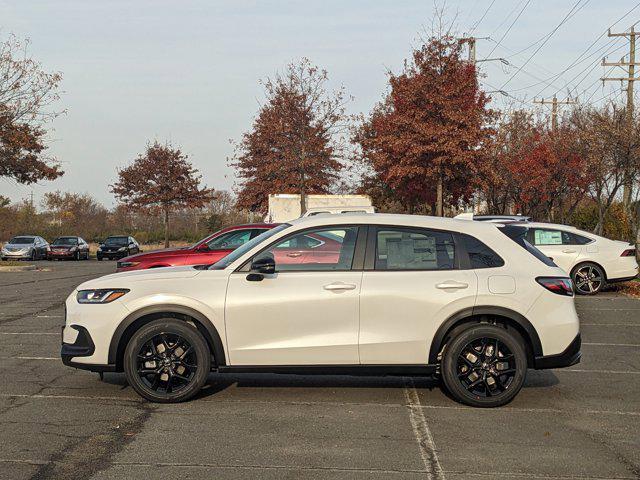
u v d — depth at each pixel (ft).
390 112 98.73
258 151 120.37
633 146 68.33
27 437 18.16
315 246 21.80
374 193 117.29
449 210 114.62
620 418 20.43
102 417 20.04
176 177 172.35
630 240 76.07
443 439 18.29
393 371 21.36
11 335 34.19
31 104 88.99
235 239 45.78
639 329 36.99
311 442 17.94
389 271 21.48
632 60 93.91
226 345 21.22
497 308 21.21
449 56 76.28
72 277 74.90
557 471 16.06
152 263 43.75
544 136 92.89
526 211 100.17
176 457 16.72
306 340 21.17
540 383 24.81
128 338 21.67
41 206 204.74
